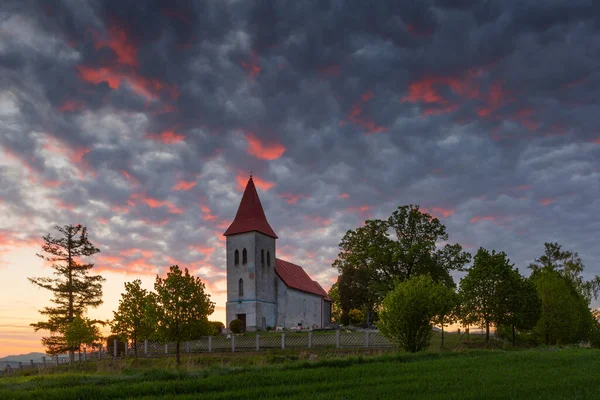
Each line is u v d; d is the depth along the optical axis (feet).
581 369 57.98
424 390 43.19
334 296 309.83
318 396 40.29
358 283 245.86
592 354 80.38
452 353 82.33
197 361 112.68
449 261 180.14
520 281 134.51
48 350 199.00
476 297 133.69
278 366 62.90
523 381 47.65
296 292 245.65
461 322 134.82
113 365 109.70
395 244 178.60
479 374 53.47
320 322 269.23
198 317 115.55
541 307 135.64
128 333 143.43
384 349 114.01
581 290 202.49
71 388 46.93
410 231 183.11
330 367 63.21
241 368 60.49
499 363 65.82
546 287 156.46
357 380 50.01
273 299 233.96
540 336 156.76
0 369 167.84
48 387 50.01
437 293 94.89
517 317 130.52
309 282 272.31
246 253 228.22
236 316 223.92
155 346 156.97
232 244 231.91
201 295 116.88
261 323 221.87
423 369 59.21
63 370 108.47
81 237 213.66
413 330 93.45
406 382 48.26
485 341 132.67
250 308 221.25
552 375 52.01
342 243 193.06
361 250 187.52
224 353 132.05
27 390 48.44
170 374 55.52
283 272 247.50
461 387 44.27
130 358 134.72
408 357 75.72
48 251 207.41
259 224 232.94
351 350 115.75
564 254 226.99
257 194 244.63
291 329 210.38
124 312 144.05
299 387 45.78
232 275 228.63
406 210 184.85
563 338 154.61
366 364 66.80
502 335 154.81
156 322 113.70
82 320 161.79
